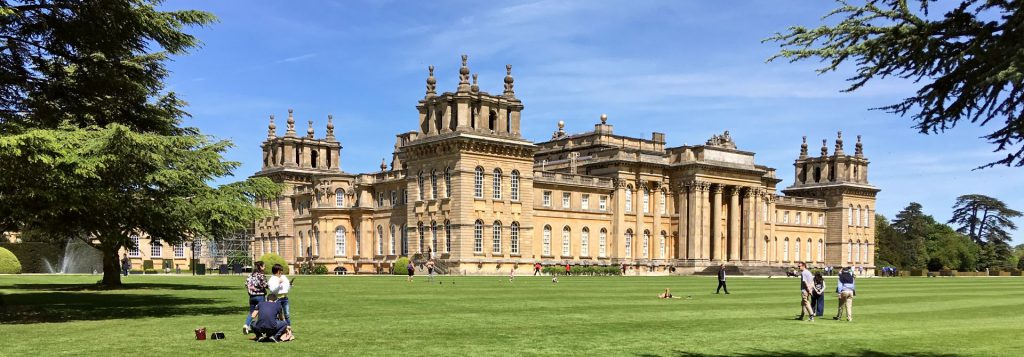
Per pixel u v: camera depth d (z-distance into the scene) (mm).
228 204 44719
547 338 23922
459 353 20516
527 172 97875
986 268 178500
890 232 173750
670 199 115562
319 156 127812
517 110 97250
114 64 32875
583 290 53125
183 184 41844
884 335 26438
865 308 39750
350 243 110125
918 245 176750
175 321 27859
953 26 13906
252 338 22953
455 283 63406
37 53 31172
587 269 101938
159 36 32375
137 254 110750
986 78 13016
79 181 28484
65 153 26109
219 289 48875
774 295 50219
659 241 113562
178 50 33750
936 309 39688
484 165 93438
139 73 33938
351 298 41406
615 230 110375
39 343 21641
